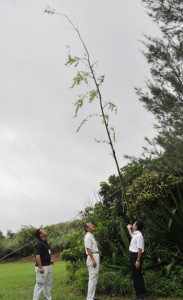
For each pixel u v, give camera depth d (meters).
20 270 21.80
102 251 13.46
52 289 13.03
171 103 11.89
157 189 14.00
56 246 27.75
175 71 12.24
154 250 12.26
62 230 29.09
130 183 15.23
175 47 12.60
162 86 12.27
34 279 16.41
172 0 13.22
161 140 11.72
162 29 13.36
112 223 14.02
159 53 12.30
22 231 31.39
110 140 11.81
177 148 11.59
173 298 10.61
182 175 13.63
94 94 11.85
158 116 12.02
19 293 12.57
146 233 12.99
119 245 13.61
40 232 10.20
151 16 13.44
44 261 10.03
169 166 12.31
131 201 14.30
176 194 13.96
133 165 15.46
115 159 11.98
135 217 14.03
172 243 12.12
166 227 11.77
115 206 14.95
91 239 10.24
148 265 12.03
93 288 10.13
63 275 16.36
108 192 15.51
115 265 11.97
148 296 10.95
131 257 10.00
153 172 13.99
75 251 14.12
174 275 11.51
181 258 11.73
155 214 13.00
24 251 30.98
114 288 11.48
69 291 12.59
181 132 11.62
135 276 9.95
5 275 19.08
